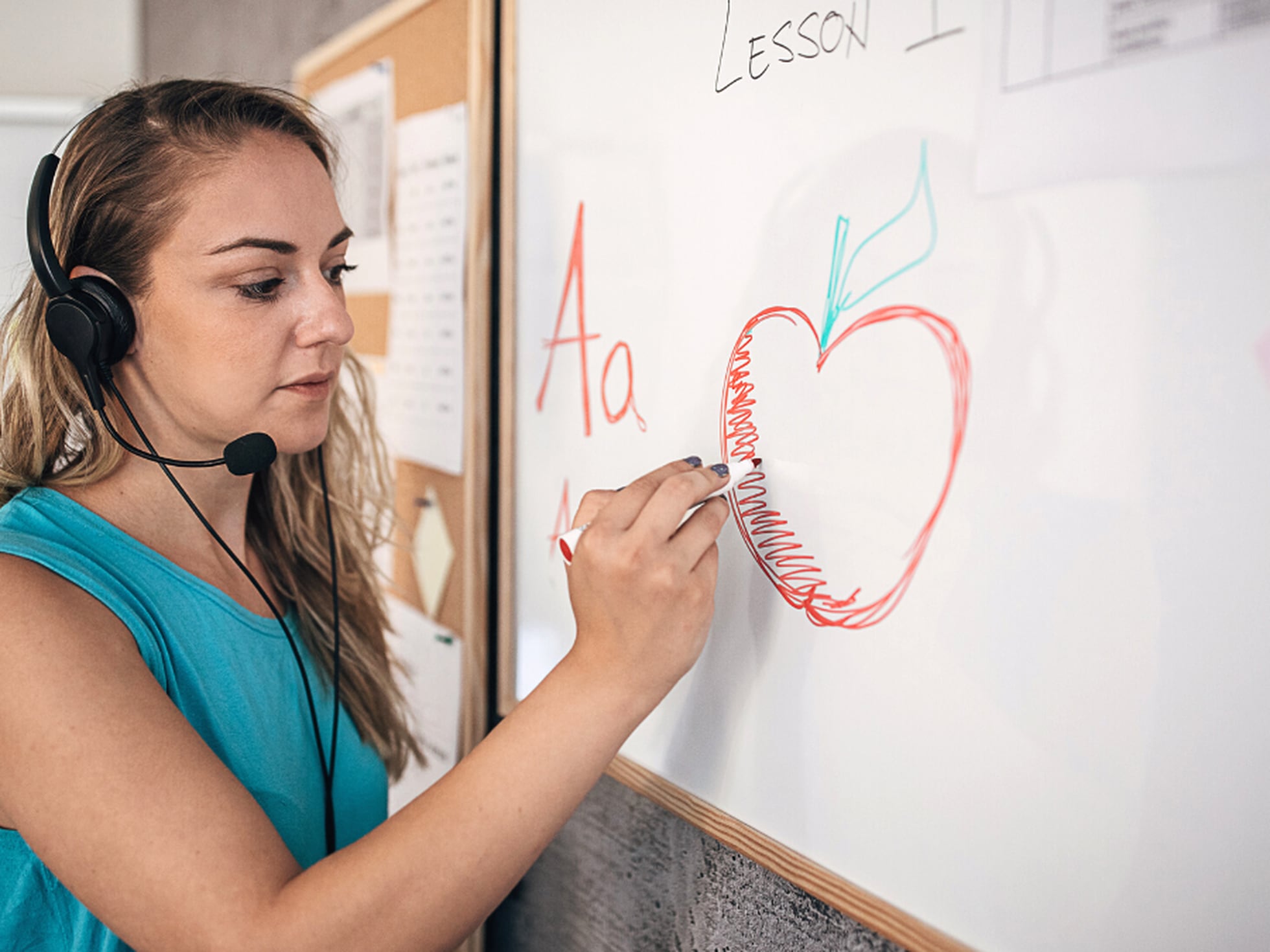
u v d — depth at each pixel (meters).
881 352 0.44
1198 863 0.34
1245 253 0.32
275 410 0.55
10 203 1.60
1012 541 0.39
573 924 0.72
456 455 0.81
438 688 0.87
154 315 0.52
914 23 0.41
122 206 0.51
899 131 0.42
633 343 0.59
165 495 0.59
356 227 0.96
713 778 0.55
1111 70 0.35
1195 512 0.33
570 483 0.66
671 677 0.45
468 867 0.40
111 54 1.74
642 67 0.57
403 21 0.84
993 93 0.38
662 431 0.57
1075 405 0.37
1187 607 0.34
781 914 0.53
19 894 0.49
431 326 0.83
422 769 0.87
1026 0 0.37
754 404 0.50
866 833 0.46
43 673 0.41
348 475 0.80
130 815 0.39
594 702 0.44
